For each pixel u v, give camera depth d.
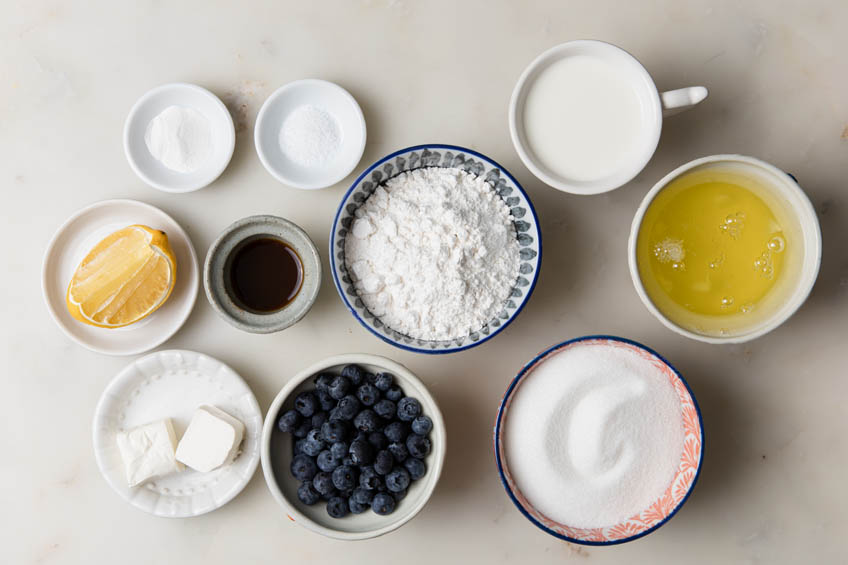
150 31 0.70
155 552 0.71
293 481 0.67
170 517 0.69
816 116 0.70
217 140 0.70
